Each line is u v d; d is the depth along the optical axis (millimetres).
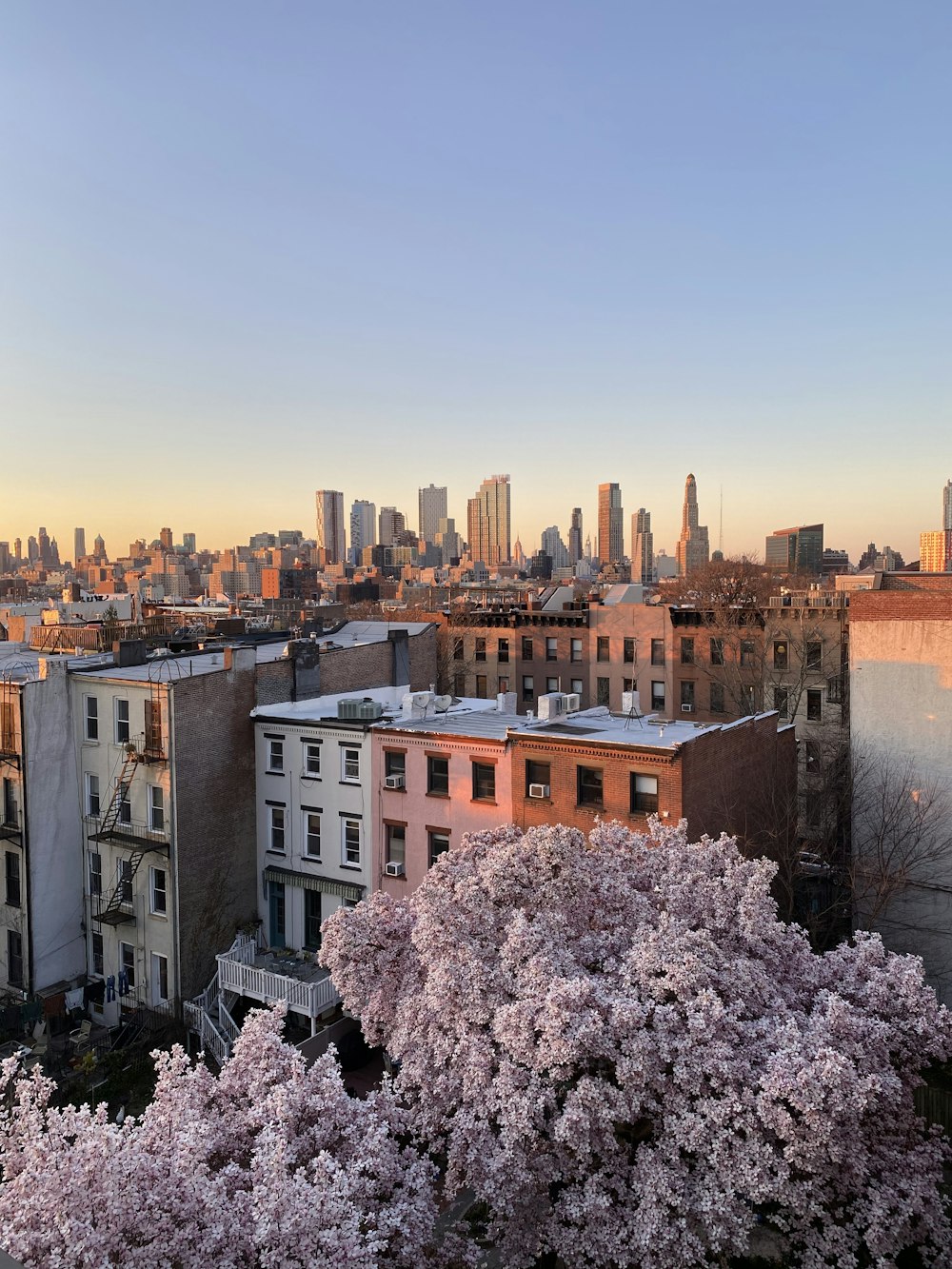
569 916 18547
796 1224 15344
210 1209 11422
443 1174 20125
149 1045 31688
